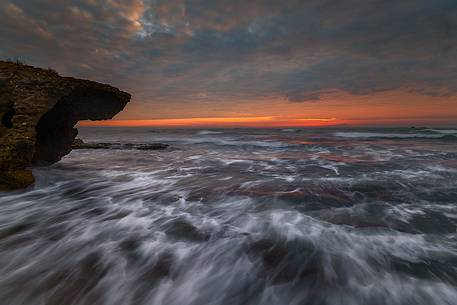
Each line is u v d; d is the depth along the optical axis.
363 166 14.34
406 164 14.75
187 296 3.80
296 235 5.57
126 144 29.84
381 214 6.77
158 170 14.05
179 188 9.88
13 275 4.25
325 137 42.12
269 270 4.38
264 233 5.71
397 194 8.59
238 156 20.52
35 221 6.58
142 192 9.34
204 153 23.12
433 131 52.56
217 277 4.22
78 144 27.97
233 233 5.74
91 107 13.36
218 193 8.99
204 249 5.07
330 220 6.38
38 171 12.31
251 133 63.03
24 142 9.30
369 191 8.97
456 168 13.35
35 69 10.48
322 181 10.61
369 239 5.33
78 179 11.59
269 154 21.50
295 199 8.10
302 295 3.78
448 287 3.84
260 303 3.66
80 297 3.76
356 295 3.73
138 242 5.39
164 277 4.22
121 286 3.99
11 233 5.88
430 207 7.30
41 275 4.25
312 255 4.77
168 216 6.85
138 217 6.81
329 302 3.62
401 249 4.93
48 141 13.75
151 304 3.65
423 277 4.08
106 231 5.95
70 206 7.77
